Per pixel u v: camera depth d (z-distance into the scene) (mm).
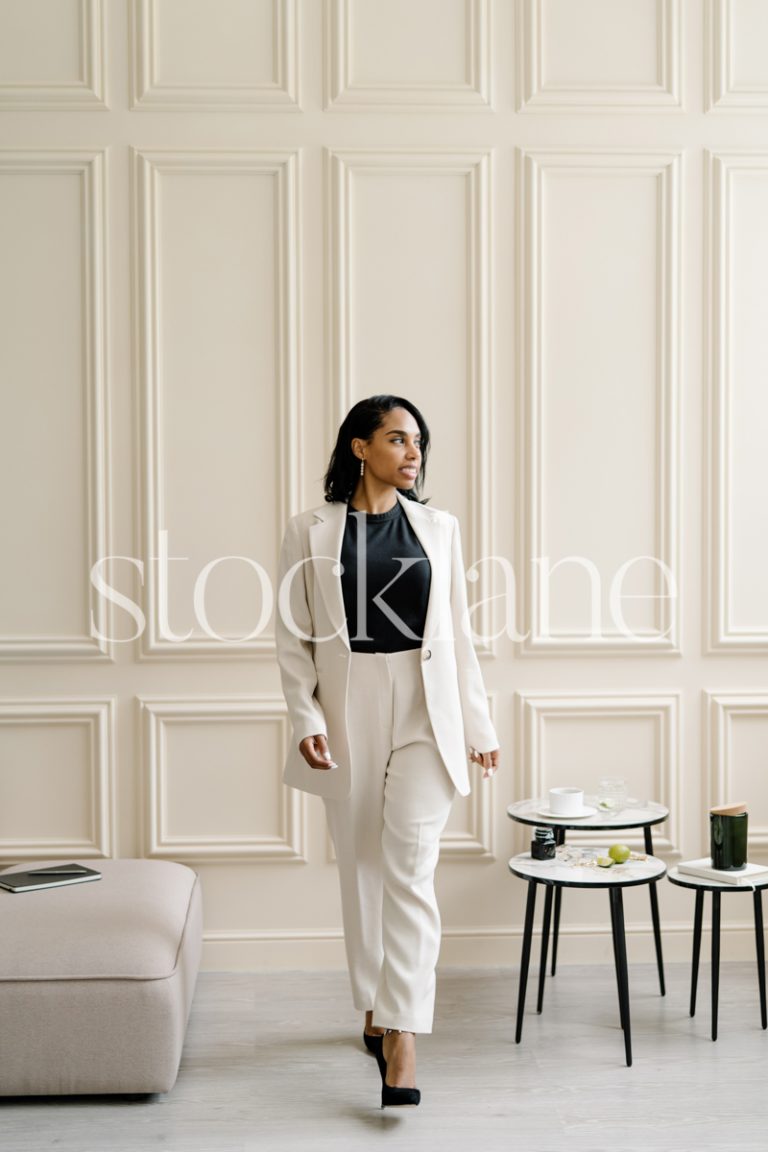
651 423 3775
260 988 3484
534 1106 2658
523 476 3738
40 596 3666
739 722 3801
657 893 3723
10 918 2902
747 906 3795
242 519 3697
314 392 3711
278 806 3705
